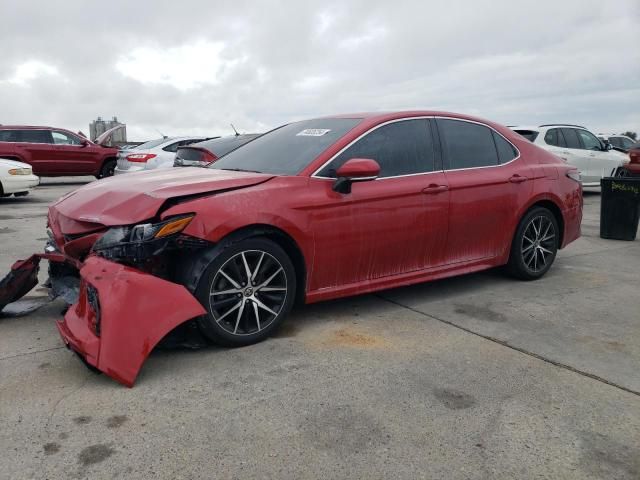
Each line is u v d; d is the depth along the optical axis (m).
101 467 2.31
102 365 2.95
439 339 3.80
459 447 2.51
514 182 4.97
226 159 4.70
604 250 7.05
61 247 3.76
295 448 2.47
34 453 2.40
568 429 2.68
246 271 3.52
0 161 12.09
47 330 3.83
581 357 3.53
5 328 3.86
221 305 3.46
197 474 2.28
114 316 3.00
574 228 5.70
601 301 4.73
